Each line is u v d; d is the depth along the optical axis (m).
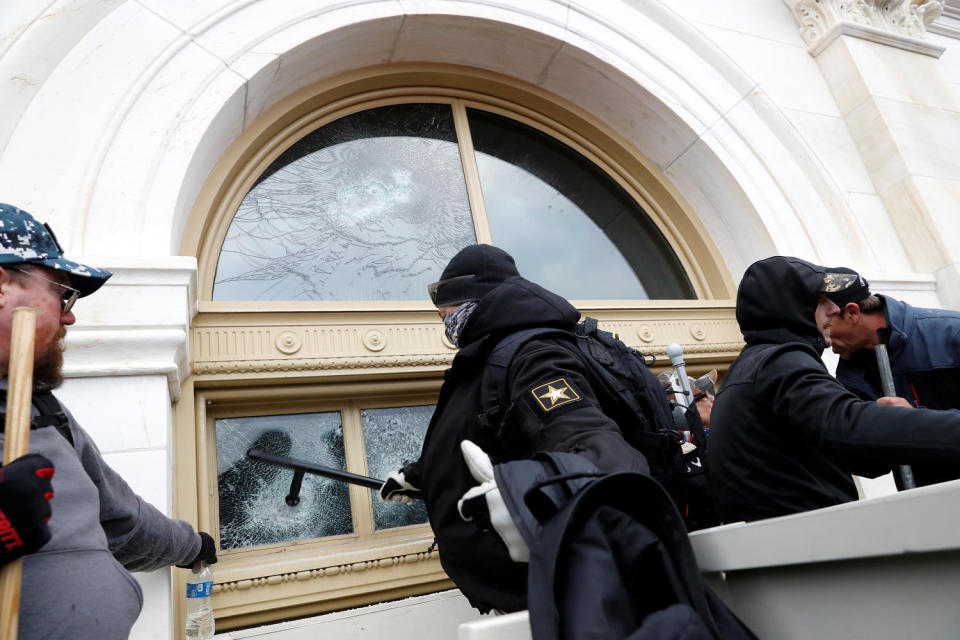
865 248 3.24
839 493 1.40
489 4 2.98
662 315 3.01
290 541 2.23
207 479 2.11
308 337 2.34
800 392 1.29
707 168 3.29
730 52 3.54
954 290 3.15
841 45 3.71
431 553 2.26
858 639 0.85
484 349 1.44
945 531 0.71
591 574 0.82
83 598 0.95
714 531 1.05
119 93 2.18
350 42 2.77
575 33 3.14
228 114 2.40
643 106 3.28
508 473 0.96
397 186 2.97
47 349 1.13
